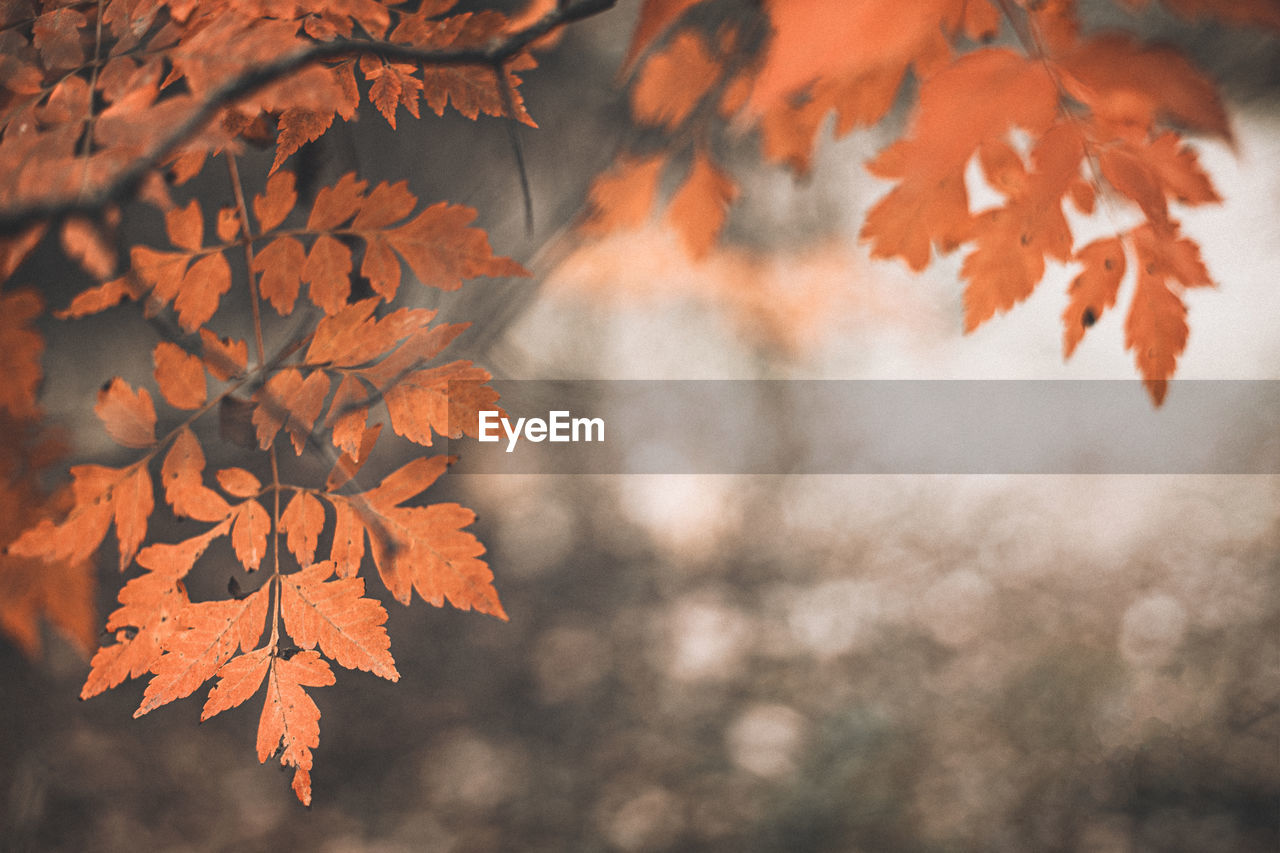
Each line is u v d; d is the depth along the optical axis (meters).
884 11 1.00
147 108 1.04
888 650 5.27
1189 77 0.98
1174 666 4.16
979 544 6.38
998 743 3.98
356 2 1.07
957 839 3.45
